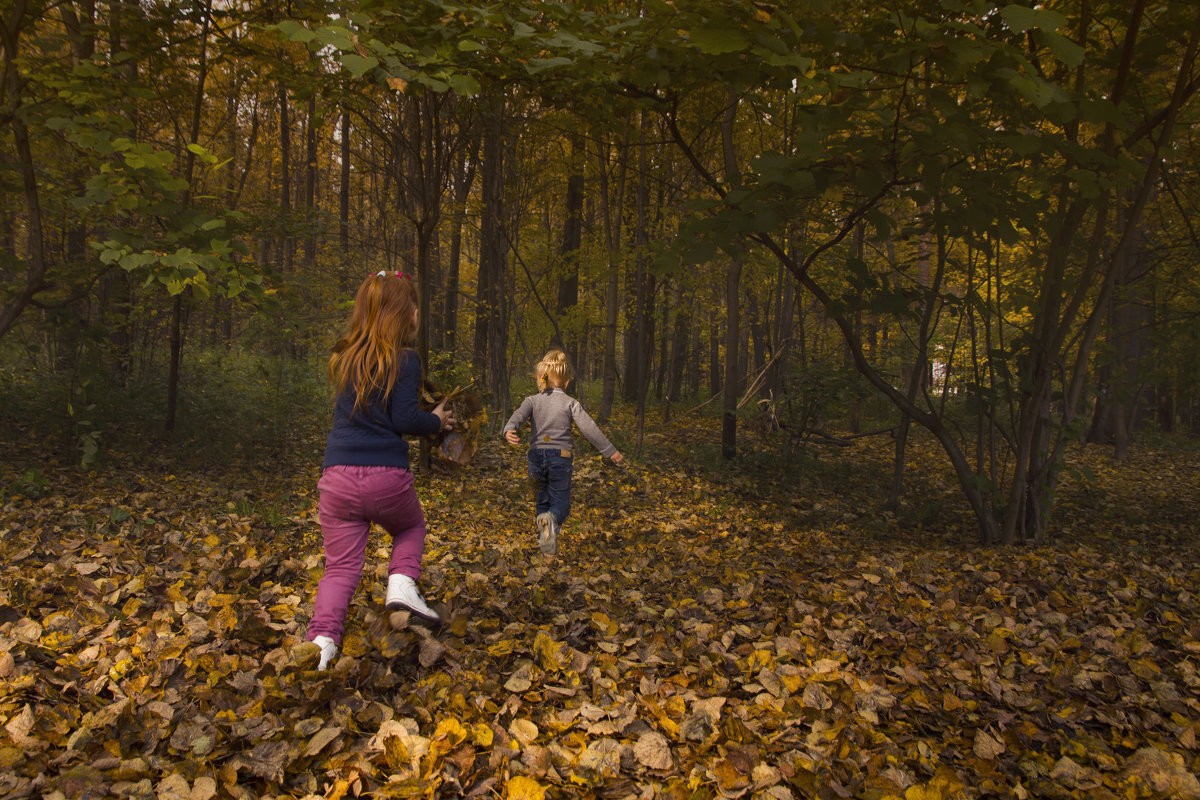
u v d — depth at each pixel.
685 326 21.38
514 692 2.66
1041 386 6.29
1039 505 6.48
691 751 2.36
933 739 2.60
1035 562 5.43
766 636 3.51
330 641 2.53
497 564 4.50
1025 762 2.40
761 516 7.47
